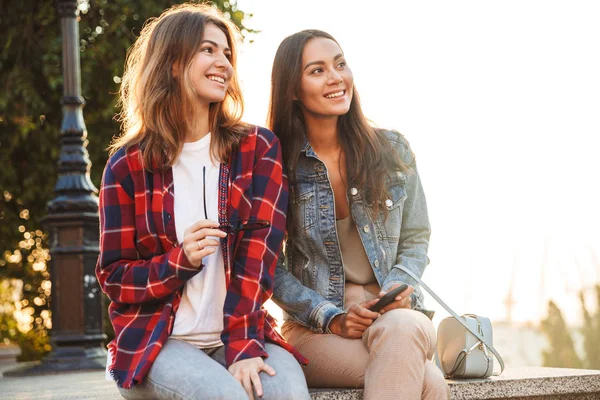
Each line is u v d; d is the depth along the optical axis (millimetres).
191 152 3119
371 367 2967
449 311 3355
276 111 3391
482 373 3428
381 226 3350
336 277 3307
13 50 10625
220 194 3088
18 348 10984
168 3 10664
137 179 3078
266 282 3061
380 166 3346
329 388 3197
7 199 11250
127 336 2957
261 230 3092
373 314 3072
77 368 6898
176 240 3041
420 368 2924
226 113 3266
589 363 6082
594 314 6293
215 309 3016
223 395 2654
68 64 7426
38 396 4582
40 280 11578
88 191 7223
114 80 10664
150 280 2906
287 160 3365
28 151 11023
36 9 10656
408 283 3271
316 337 3209
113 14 10469
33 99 10258
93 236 7191
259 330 2947
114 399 4020
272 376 2797
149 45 3195
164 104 3115
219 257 3037
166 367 2789
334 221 3307
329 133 3389
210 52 3168
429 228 3490
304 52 3320
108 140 10734
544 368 4016
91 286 7125
